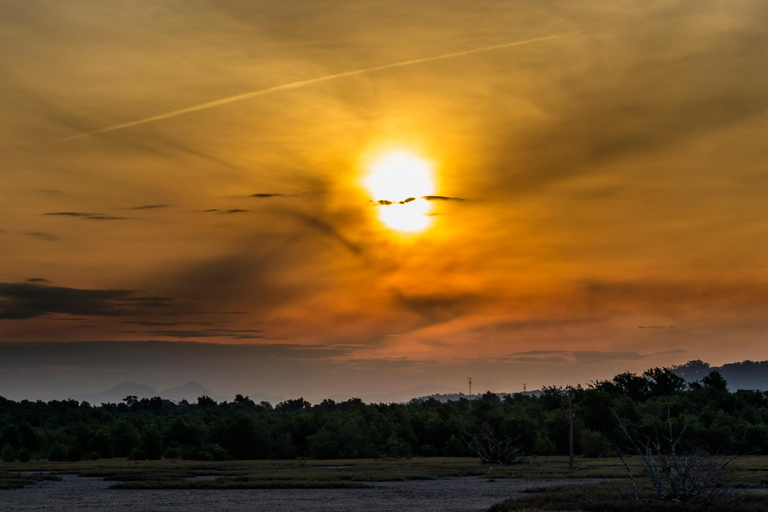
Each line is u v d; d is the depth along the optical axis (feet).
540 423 401.08
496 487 162.81
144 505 130.82
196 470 246.68
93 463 322.55
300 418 423.23
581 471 210.38
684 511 92.63
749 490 129.59
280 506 127.03
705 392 467.93
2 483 179.42
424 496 143.33
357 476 198.18
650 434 332.39
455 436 389.60
